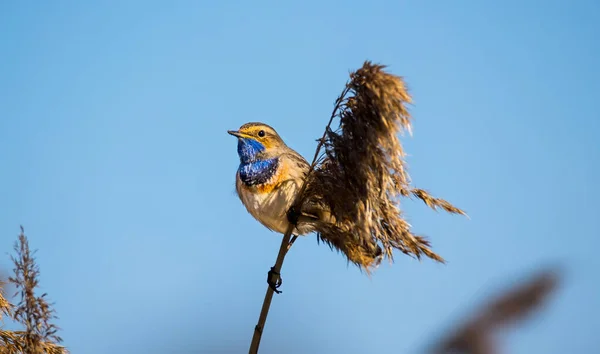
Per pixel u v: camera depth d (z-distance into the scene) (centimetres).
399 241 880
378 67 770
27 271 691
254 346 866
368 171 791
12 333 789
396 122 759
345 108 805
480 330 290
